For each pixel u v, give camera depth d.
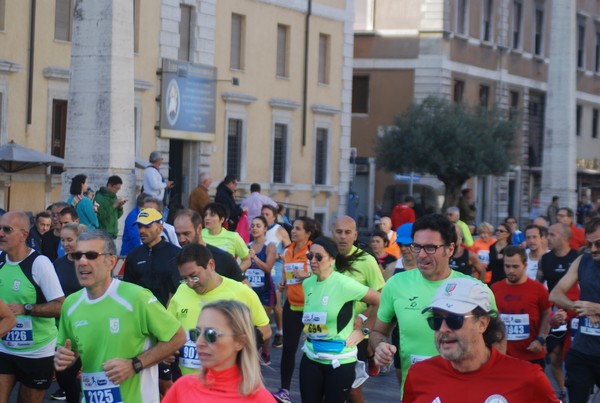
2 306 8.89
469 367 6.14
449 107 46.47
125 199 18.80
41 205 29.11
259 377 6.03
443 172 46.09
